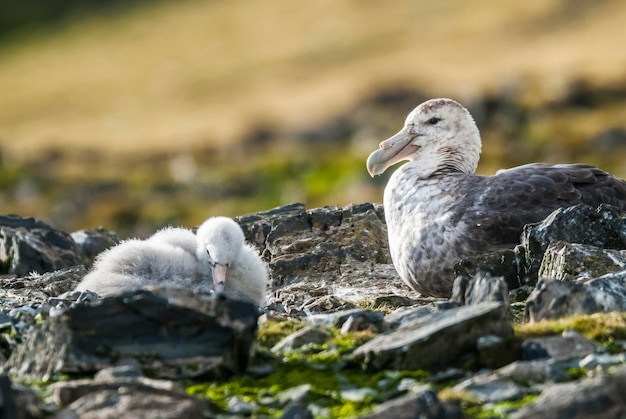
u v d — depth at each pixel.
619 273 10.53
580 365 8.77
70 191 53.75
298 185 52.28
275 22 94.81
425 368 8.95
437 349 8.97
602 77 54.97
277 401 8.55
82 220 51.41
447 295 14.07
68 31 107.25
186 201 53.16
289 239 16.28
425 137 15.66
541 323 9.72
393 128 56.56
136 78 87.31
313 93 69.50
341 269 15.44
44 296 13.23
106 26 106.69
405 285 14.89
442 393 8.38
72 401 8.29
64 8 113.75
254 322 9.12
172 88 82.69
